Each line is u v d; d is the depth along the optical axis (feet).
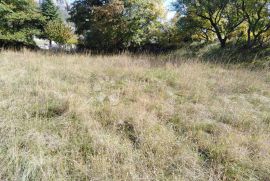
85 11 50.96
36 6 55.21
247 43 37.88
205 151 8.54
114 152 7.91
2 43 49.70
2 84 14.17
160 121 10.59
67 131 9.21
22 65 20.98
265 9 33.83
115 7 42.55
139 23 46.42
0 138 8.42
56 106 11.38
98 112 11.10
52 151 8.05
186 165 7.68
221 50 39.96
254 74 20.38
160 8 47.73
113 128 9.54
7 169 7.00
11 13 45.09
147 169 7.41
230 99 14.52
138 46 50.90
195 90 15.47
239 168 7.59
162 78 18.24
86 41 51.85
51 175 6.89
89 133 9.11
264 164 7.69
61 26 72.74
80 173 7.05
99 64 23.06
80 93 13.78
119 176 6.94
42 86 14.43
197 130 10.01
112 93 14.29
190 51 46.70
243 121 10.93
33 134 8.65
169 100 13.48
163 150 8.14
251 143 8.91
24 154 7.56
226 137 9.18
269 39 36.81
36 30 53.83
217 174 7.36
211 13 40.73
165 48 53.72
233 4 37.45
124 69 20.21
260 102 14.14
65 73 18.42
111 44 48.39
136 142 8.90
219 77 19.08
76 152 7.99
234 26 40.01
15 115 10.16
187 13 44.45
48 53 32.53
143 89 15.31
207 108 12.60
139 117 10.23
